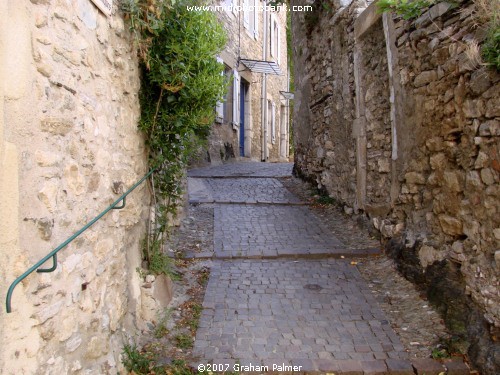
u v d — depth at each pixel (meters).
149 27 3.26
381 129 5.43
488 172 3.13
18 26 1.72
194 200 7.55
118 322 3.03
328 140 7.71
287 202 7.65
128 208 3.31
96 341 2.55
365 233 5.89
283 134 21.12
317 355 3.33
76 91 2.30
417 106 4.32
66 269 2.16
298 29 9.66
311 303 4.16
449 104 3.67
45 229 1.93
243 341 3.51
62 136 2.13
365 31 5.77
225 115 13.37
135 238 3.64
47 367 1.96
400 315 3.94
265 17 16.45
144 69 3.66
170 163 4.50
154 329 3.55
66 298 2.16
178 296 4.20
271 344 3.47
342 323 3.81
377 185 5.57
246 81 15.02
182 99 3.74
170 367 3.09
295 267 4.98
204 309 4.00
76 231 2.28
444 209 3.84
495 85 3.01
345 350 3.40
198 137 4.25
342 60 6.93
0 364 1.60
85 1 2.43
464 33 3.46
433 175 4.02
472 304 3.37
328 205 7.45
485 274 3.18
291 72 22.59
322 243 5.67
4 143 1.63
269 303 4.14
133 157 3.44
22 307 1.76
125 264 3.26
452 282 3.66
